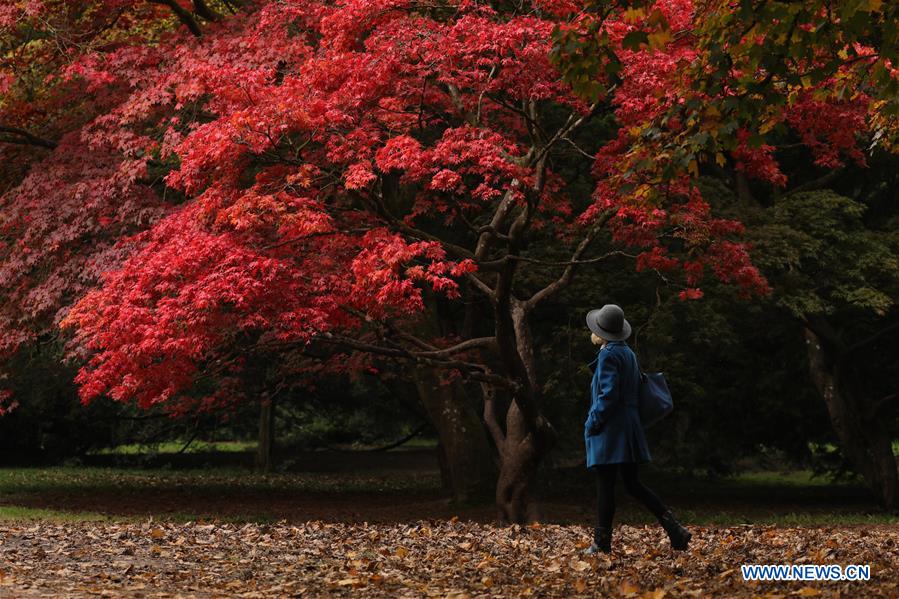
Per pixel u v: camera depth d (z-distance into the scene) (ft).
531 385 49.34
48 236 52.01
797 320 65.36
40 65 61.87
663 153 29.40
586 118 44.27
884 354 73.00
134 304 39.70
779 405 72.95
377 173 43.24
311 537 35.76
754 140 28.76
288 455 120.37
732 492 83.87
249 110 39.09
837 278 60.49
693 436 85.61
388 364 65.51
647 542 32.89
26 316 53.01
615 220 46.73
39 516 50.11
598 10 26.25
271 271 38.27
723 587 22.53
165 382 40.24
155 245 41.52
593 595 22.12
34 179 54.29
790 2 25.61
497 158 37.65
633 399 26.84
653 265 46.19
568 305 61.98
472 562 28.50
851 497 79.25
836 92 32.22
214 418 121.08
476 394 76.38
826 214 59.31
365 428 131.13
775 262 56.08
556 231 58.75
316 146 48.60
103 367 39.47
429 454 124.16
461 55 40.68
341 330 57.77
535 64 40.55
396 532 37.83
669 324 57.21
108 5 60.64
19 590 21.40
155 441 117.60
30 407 99.45
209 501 70.64
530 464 49.78
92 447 120.37
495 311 45.52
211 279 38.27
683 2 39.78
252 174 50.57
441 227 62.08
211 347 44.96
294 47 47.78
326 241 42.34
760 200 71.05
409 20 41.70
